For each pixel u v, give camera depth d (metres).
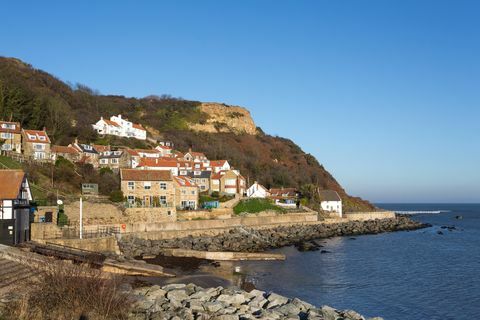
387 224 112.19
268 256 57.69
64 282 23.09
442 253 66.69
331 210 117.75
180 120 183.12
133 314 24.41
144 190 79.06
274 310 28.09
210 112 198.12
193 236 70.31
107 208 66.88
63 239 48.72
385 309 36.12
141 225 66.81
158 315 24.48
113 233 57.81
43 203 60.66
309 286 43.09
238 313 27.19
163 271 43.53
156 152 114.19
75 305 22.73
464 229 112.75
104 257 42.66
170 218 74.44
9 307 22.00
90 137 114.50
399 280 46.62
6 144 82.44
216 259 55.75
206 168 115.69
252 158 161.88
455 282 45.97
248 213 92.94
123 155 98.88
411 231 105.19
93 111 148.50
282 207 104.06
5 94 97.31
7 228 42.91
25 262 32.00
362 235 93.69
